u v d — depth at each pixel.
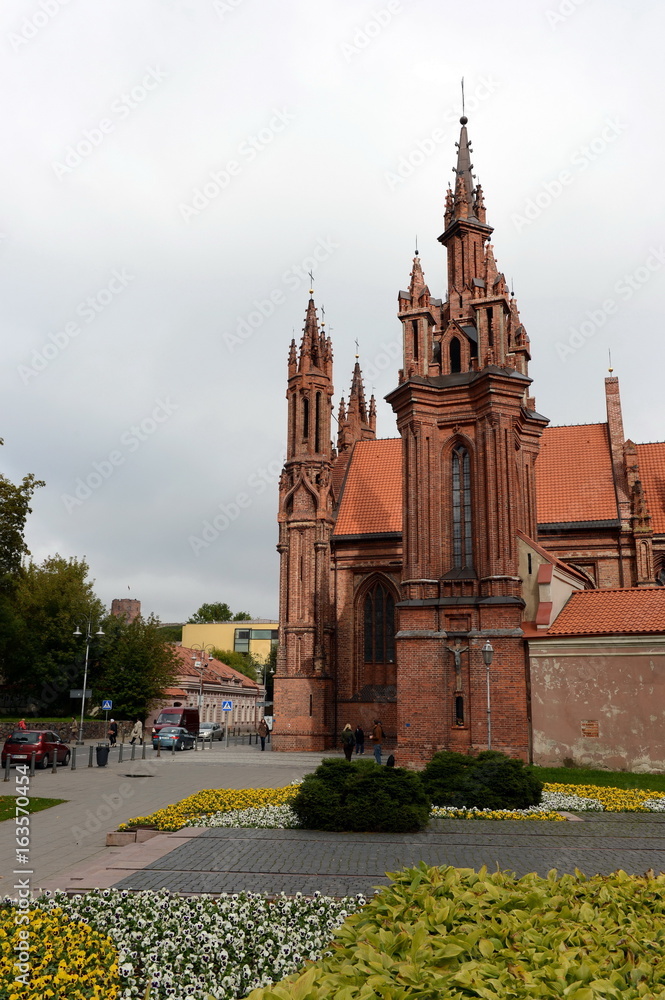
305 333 57.19
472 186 46.44
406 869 8.77
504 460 37.84
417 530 38.47
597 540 51.03
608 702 33.22
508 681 35.25
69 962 8.77
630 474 51.34
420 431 39.31
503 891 7.83
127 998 8.18
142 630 75.06
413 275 41.72
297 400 56.00
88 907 11.32
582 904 7.42
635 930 6.80
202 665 90.38
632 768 32.34
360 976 5.70
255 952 9.63
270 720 85.12
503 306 40.12
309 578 53.25
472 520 38.56
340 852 16.20
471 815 21.56
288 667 52.41
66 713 72.19
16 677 71.12
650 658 32.88
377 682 52.88
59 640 69.81
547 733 33.91
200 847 16.75
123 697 72.44
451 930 6.84
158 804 25.36
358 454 61.56
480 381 38.56
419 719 36.41
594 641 33.88
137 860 15.31
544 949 6.27
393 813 18.89
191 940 9.95
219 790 26.12
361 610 54.06
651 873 8.81
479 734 35.28
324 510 53.94
